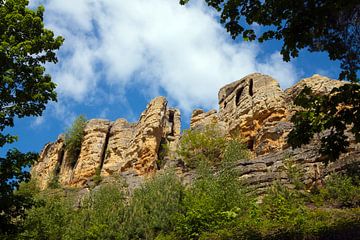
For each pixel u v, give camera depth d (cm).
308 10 1100
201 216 2117
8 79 1695
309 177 2723
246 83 4825
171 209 2530
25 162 1709
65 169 5538
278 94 4269
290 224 1702
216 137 4359
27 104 1800
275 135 3688
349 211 1878
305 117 1164
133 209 2645
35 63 1869
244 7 1207
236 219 2077
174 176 3131
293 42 1134
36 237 2481
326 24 1101
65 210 2820
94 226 2541
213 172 3378
